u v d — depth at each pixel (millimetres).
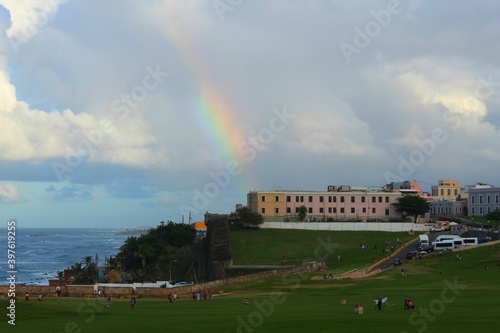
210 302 117750
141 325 79750
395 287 133250
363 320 78188
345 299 107062
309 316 83625
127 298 137375
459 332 67250
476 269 156750
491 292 116500
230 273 196125
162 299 132625
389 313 86188
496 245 189625
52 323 83938
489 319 77125
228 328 75312
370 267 173875
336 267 182000
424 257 186875
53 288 136750
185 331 73375
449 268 162500
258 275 164000
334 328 72500
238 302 114812
